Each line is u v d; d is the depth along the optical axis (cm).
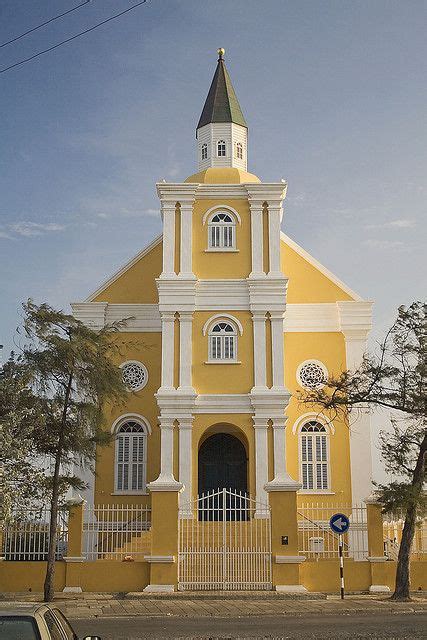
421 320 2634
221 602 2434
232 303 3572
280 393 3450
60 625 959
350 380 2905
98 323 3803
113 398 3039
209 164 3944
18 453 2441
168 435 3419
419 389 2612
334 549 3325
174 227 3653
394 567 2705
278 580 2620
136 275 3875
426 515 2642
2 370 2592
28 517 2581
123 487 3612
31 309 2597
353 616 2142
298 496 3588
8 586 2677
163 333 3528
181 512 3272
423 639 1662
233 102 4028
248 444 3444
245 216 3684
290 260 3884
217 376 3500
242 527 3112
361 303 3806
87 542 3275
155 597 2514
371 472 3612
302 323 3800
